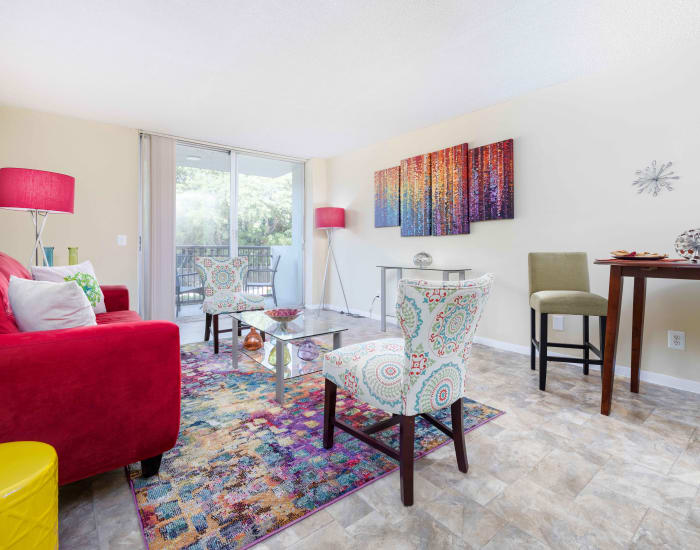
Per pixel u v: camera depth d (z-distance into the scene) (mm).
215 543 1079
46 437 1137
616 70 2576
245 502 1263
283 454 1572
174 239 4207
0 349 1064
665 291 2400
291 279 5348
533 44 2318
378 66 2619
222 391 2271
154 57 2498
